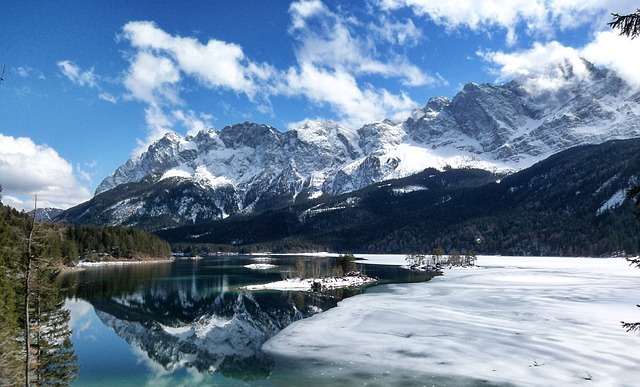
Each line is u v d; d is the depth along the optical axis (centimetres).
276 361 4003
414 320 5500
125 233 19662
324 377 3519
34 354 2978
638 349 4022
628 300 6931
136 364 4062
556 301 6900
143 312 6862
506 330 4859
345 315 5934
